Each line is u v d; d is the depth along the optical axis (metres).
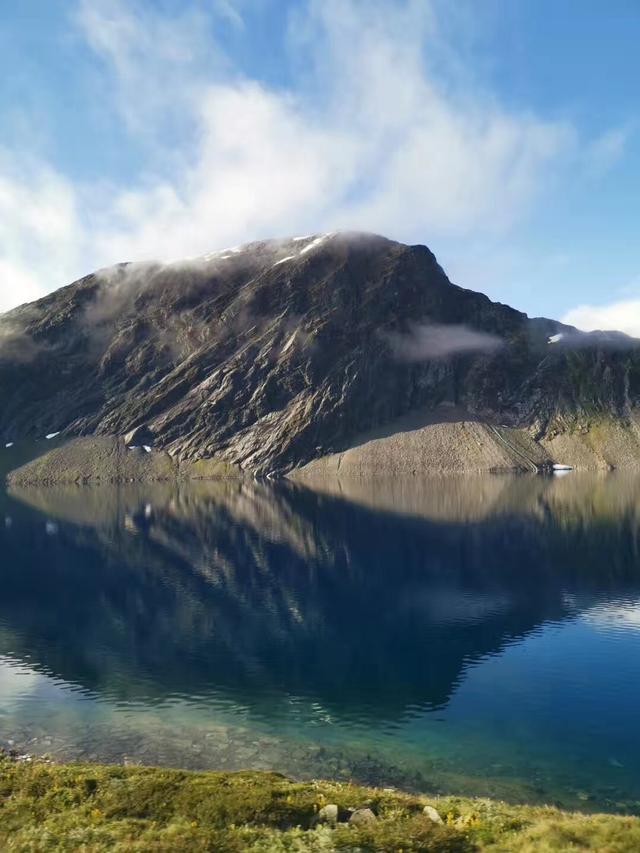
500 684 51.72
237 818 24.94
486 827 23.84
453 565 101.12
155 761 38.53
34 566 106.06
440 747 40.38
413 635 66.12
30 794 27.77
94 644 64.81
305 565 103.69
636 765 37.69
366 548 117.56
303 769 37.47
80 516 172.75
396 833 23.12
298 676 54.72
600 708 46.44
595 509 161.12
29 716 46.03
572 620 69.81
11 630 70.06
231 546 121.69
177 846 21.84
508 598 80.31
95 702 48.97
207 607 79.00
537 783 35.59
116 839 22.75
